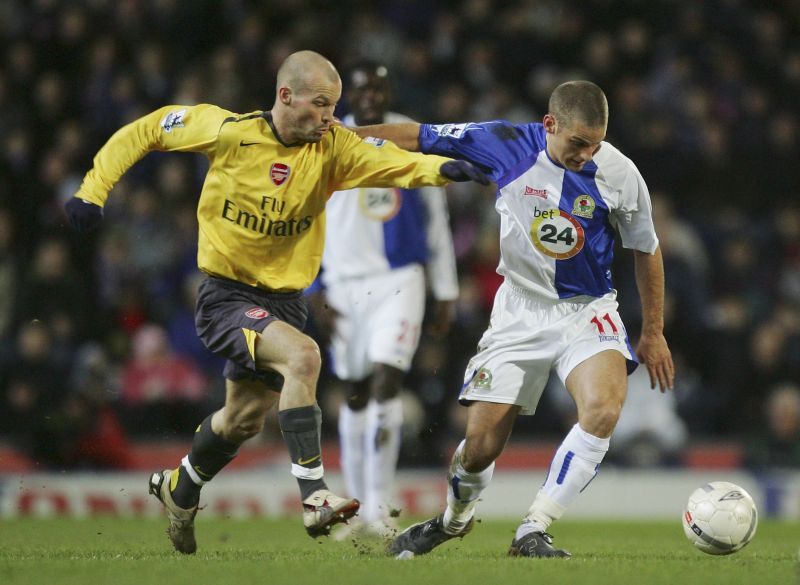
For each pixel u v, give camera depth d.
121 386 49.50
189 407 49.47
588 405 22.16
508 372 22.91
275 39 63.72
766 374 53.69
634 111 61.09
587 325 22.98
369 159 21.88
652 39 67.19
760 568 20.14
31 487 43.25
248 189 21.78
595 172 22.73
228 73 59.03
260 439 47.16
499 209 23.33
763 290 59.47
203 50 63.88
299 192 21.83
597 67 64.06
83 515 43.16
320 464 20.44
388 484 31.23
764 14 73.06
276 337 20.94
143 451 46.38
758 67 69.00
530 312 23.20
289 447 20.45
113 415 45.75
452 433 48.31
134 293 52.72
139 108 59.28
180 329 51.78
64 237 55.78
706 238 60.28
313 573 18.67
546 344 22.92
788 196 64.25
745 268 59.12
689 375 53.88
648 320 23.72
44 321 50.78
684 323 53.97
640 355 23.94
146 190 55.69
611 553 24.67
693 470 49.53
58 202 57.62
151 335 50.00
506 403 22.83
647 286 23.62
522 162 22.95
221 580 17.81
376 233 32.16
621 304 51.47
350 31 64.06
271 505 44.44
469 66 64.06
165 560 21.00
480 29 65.44
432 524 23.67
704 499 23.16
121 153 22.34
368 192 32.16
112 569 19.17
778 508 47.28
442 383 48.72
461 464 22.97
